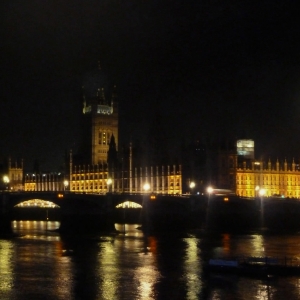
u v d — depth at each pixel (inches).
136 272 5344.5
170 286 4763.8
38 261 5969.5
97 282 4938.5
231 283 4793.3
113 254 6451.8
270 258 5418.3
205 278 5009.8
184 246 7111.2
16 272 5364.2
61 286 4803.2
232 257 5974.4
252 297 4394.7
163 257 6205.7
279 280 4869.6
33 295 4525.1
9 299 4416.8
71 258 6161.4
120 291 4623.5
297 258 5900.6
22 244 7357.3
